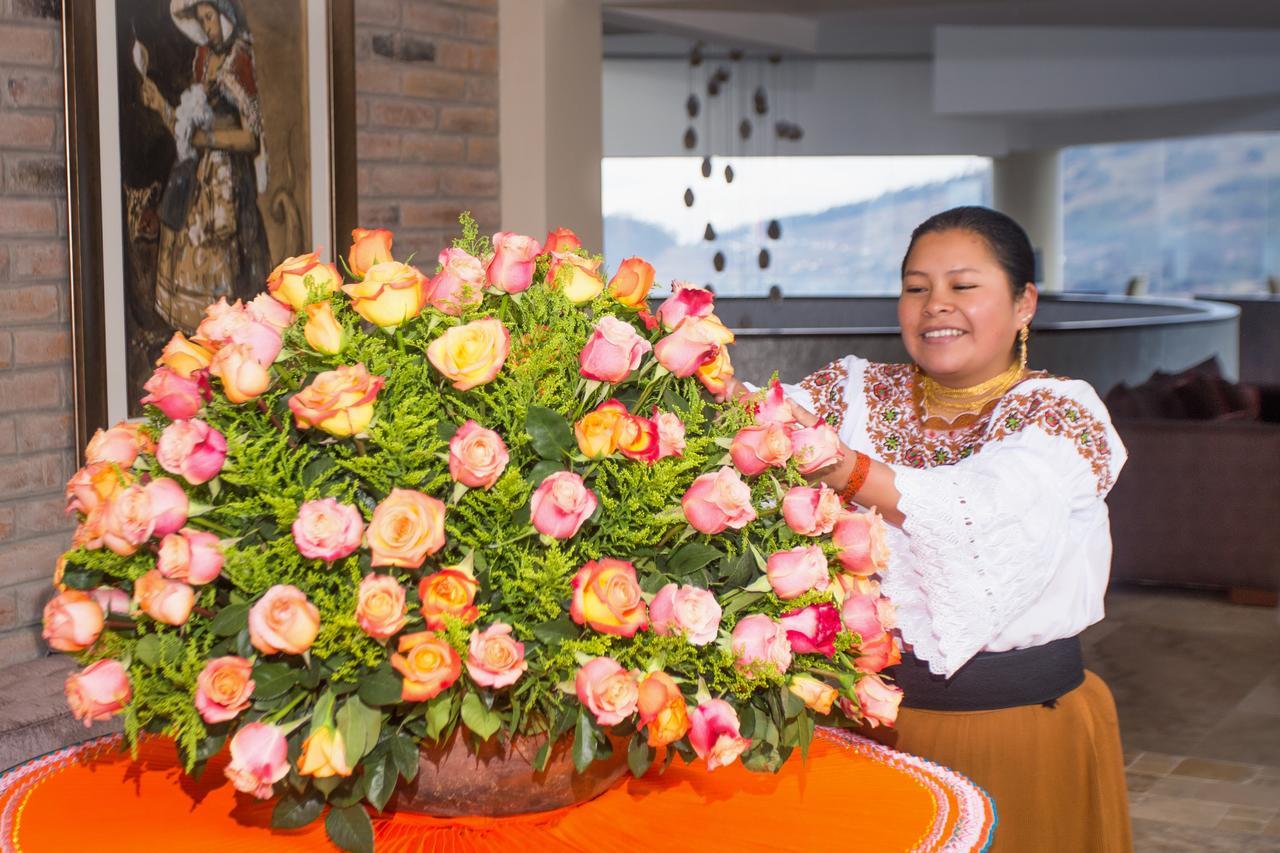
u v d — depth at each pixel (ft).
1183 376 24.72
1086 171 68.18
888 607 5.33
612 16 24.11
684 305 5.24
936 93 44.60
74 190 11.12
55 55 11.10
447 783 4.94
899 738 6.93
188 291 12.25
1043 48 43.62
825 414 7.59
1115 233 67.67
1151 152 66.49
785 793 5.55
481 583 4.67
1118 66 43.06
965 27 43.70
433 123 16.03
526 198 17.30
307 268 5.03
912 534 6.40
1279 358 43.65
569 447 4.76
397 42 15.38
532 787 5.02
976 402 7.17
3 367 10.84
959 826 5.20
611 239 66.64
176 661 4.73
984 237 6.98
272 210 13.21
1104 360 30.71
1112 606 21.24
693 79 52.47
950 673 6.43
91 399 11.28
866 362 7.72
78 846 4.99
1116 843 6.98
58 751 6.15
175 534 4.60
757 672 4.75
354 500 4.72
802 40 29.17
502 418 4.78
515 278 4.99
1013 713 6.76
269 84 13.11
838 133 52.80
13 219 10.87
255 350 4.76
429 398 4.75
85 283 11.18
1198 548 21.47
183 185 12.12
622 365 4.78
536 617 4.69
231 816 5.32
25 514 11.07
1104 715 7.07
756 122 52.54
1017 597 6.42
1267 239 63.72
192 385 4.89
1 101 10.73
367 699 4.48
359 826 4.64
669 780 5.66
